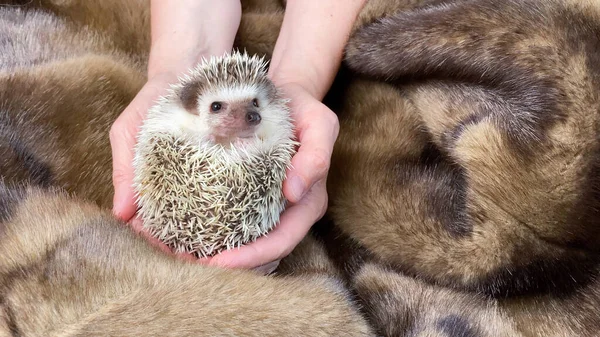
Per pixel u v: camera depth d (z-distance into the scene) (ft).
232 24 2.19
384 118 1.92
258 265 1.67
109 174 1.87
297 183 1.68
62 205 1.64
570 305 1.71
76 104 1.90
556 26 1.75
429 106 1.88
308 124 1.77
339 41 2.03
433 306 1.68
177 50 2.07
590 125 1.67
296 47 2.03
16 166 1.76
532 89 1.74
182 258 1.57
